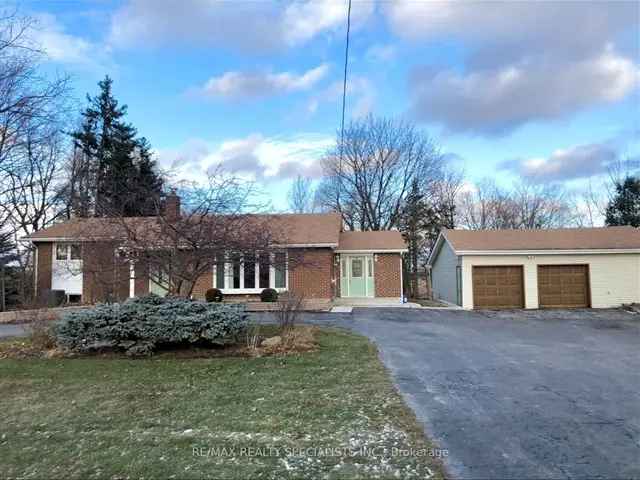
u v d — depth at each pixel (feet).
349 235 80.23
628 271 68.33
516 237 74.64
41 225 86.89
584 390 22.03
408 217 117.29
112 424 16.88
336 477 12.27
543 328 46.80
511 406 19.26
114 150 102.37
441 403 19.58
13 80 47.78
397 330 41.73
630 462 13.61
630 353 32.71
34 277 67.87
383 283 73.56
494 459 13.75
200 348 30.25
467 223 131.95
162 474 12.55
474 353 31.53
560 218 130.21
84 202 69.41
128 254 33.53
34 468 13.15
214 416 17.61
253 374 24.31
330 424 16.63
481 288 68.95
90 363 26.99
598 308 67.10
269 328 36.81
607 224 116.98
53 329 31.22
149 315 29.25
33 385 22.47
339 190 120.37
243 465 13.07
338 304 66.49
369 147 118.11
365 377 23.77
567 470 13.01
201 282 67.41
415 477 12.33
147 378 23.59
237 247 33.60
